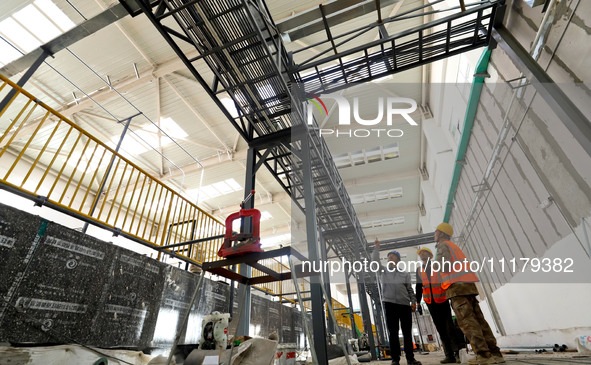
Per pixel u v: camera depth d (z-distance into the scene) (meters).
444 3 7.25
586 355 3.40
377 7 4.99
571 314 4.30
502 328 7.68
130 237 4.77
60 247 3.19
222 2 4.15
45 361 2.82
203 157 13.77
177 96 10.80
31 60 6.13
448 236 3.60
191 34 4.58
